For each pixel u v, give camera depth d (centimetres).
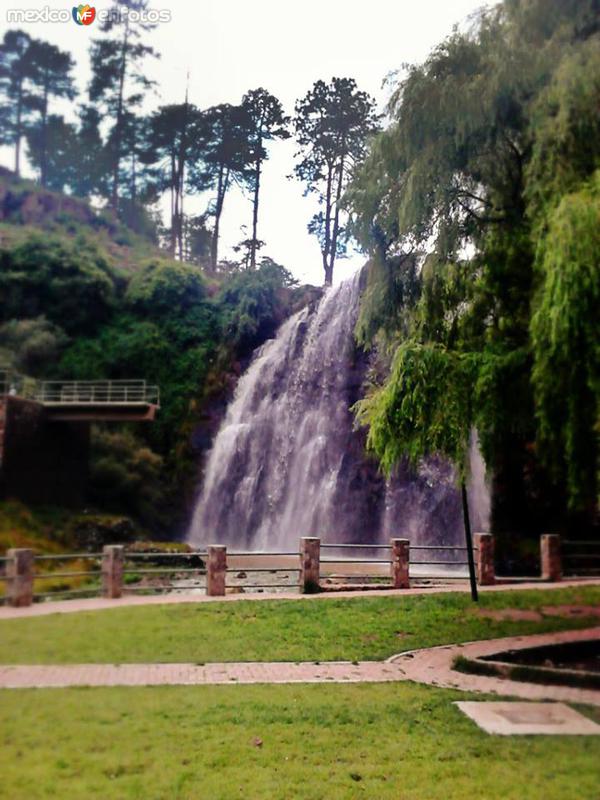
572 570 2508
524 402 1162
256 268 5747
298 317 4803
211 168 7356
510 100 1168
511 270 1239
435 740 682
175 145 7738
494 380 1148
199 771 589
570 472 1023
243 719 734
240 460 4425
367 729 713
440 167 1226
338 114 6234
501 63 1158
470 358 1182
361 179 1366
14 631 1206
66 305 5178
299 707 786
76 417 3738
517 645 1139
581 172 1052
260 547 4156
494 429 1227
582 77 1044
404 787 567
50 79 8238
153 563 2925
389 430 1216
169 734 681
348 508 3956
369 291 1427
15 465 3466
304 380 4438
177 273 5375
